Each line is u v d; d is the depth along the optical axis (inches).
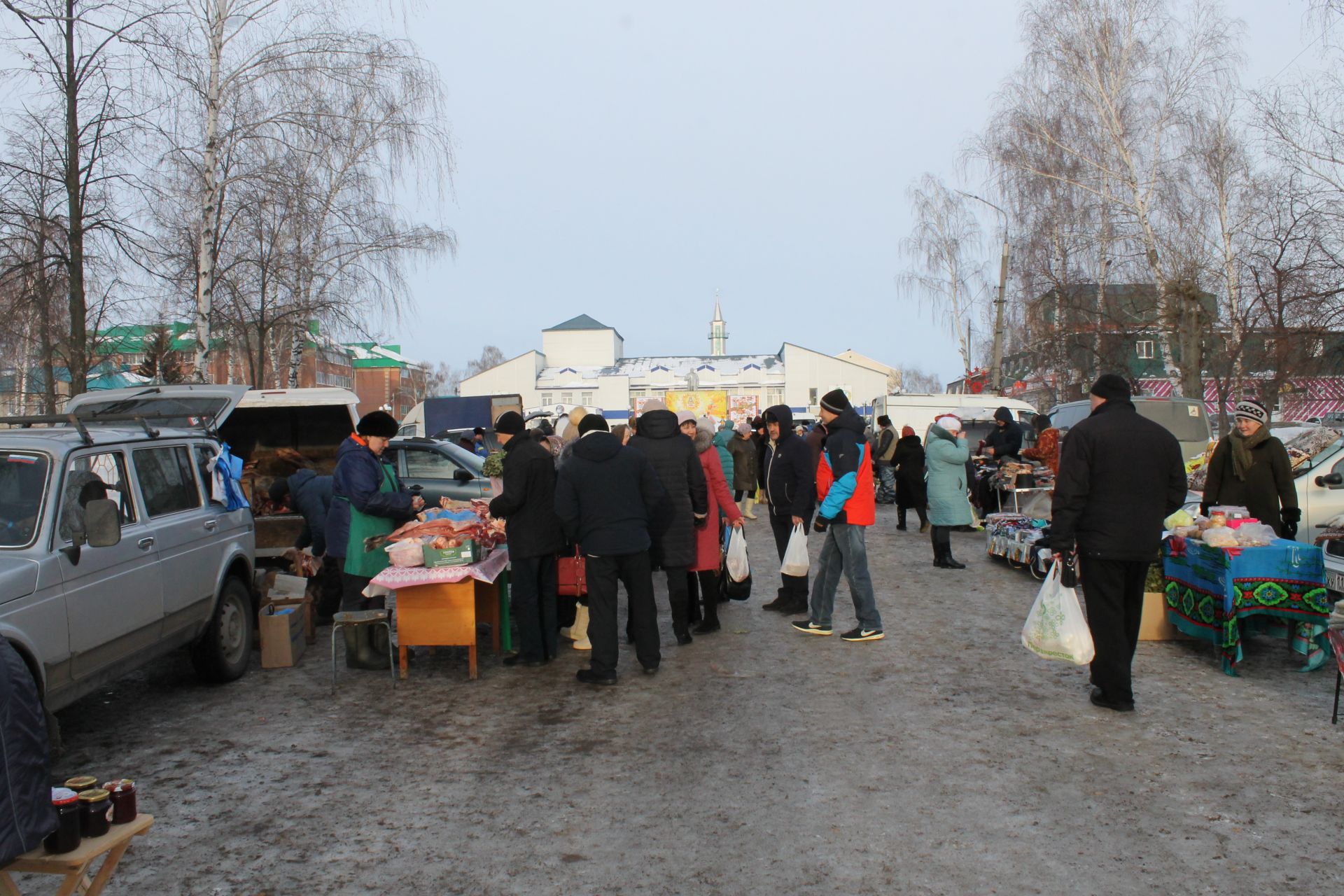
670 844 156.5
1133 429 217.9
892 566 470.6
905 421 961.5
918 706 231.6
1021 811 166.9
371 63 713.0
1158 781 179.9
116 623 213.3
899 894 137.6
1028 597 378.6
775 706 233.8
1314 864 144.8
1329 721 215.5
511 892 140.6
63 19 537.3
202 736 219.5
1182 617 285.0
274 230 739.4
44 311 581.6
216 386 405.7
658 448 299.4
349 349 887.7
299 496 357.1
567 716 229.8
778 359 3011.8
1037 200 1107.3
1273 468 299.7
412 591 266.2
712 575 319.0
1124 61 979.9
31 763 99.3
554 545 278.2
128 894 142.4
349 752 206.4
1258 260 855.1
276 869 149.8
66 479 208.1
